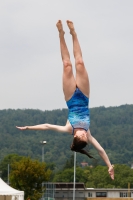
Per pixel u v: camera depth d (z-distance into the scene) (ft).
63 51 61.77
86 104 60.75
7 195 156.35
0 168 568.82
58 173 587.68
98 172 586.45
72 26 61.77
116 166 590.96
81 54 61.57
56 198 347.15
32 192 230.89
